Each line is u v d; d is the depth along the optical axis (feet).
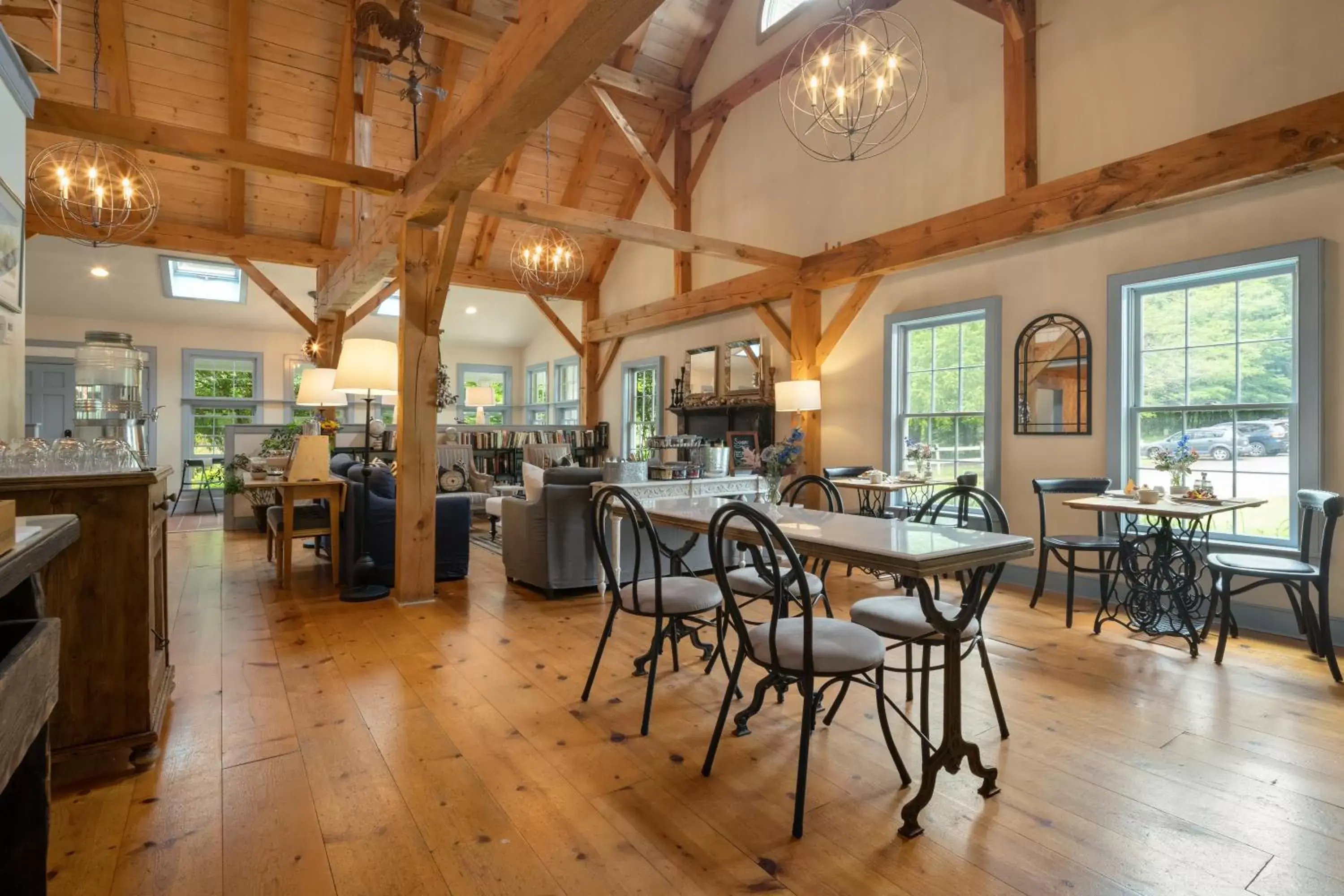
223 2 18.48
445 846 5.45
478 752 7.04
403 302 12.98
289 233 24.63
